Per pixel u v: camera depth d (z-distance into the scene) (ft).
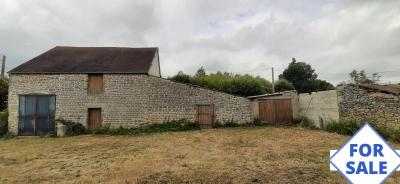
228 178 20.49
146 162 26.37
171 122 54.70
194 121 55.57
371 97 38.96
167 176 21.43
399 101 35.60
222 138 40.78
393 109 36.19
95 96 53.93
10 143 42.63
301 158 26.20
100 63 57.47
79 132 52.21
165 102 55.21
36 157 30.73
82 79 54.03
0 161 28.91
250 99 58.08
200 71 106.73
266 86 88.53
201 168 23.53
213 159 26.91
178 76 80.64
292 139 37.91
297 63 147.13
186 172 22.39
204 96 56.49
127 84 54.65
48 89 53.52
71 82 53.83
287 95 60.49
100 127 53.72
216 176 21.07
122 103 54.24
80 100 53.67
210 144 35.88
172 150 32.32
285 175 20.81
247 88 75.82
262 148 31.91
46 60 58.39
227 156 28.09
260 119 58.65
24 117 53.01
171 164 25.27
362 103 40.19
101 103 53.98
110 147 36.09
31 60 58.44
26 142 43.37
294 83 139.85
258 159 26.32
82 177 21.95
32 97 53.47
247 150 30.99
